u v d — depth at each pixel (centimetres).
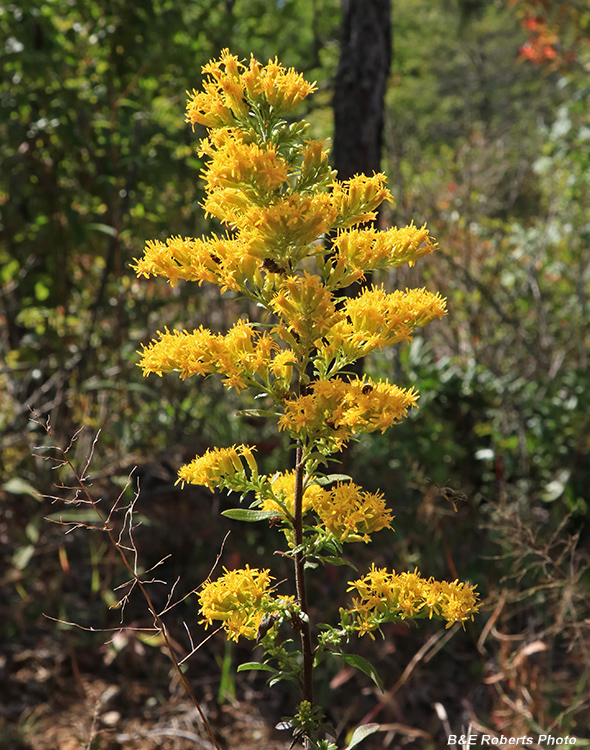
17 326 493
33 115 468
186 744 316
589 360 609
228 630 172
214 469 176
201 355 167
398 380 505
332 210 162
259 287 167
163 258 167
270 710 342
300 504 172
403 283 587
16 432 433
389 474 442
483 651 329
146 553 407
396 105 1409
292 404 161
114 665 360
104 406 449
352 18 427
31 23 448
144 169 461
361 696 349
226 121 164
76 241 470
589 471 462
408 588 173
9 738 308
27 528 371
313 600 385
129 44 465
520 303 641
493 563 396
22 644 363
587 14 746
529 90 1488
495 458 471
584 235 655
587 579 378
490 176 742
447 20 1574
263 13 516
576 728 301
